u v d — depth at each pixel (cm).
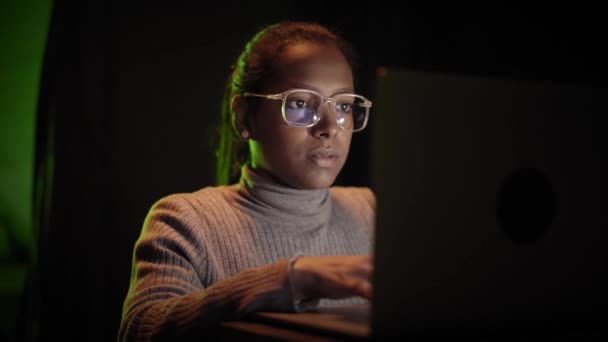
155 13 288
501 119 83
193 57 296
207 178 298
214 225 140
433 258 79
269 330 90
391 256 76
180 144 294
